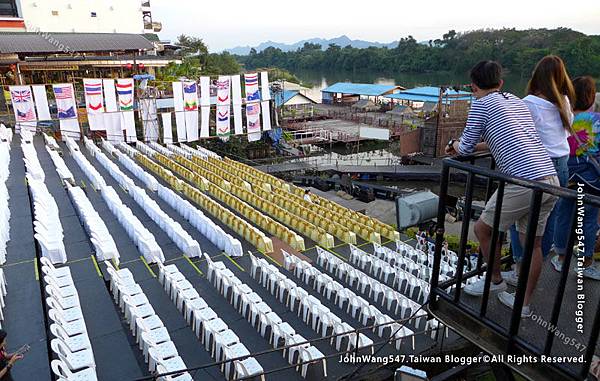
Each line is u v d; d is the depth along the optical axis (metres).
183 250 17.56
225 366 10.57
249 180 30.48
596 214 4.94
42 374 9.00
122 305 12.97
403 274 15.51
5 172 22.92
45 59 40.41
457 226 24.52
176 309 13.41
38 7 46.03
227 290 14.75
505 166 4.14
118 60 43.59
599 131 5.23
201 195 23.97
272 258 18.05
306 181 37.50
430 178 39.34
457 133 45.25
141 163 31.97
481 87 4.45
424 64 132.50
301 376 10.80
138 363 10.74
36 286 12.55
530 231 3.62
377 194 33.97
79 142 35.62
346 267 16.05
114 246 15.89
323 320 12.36
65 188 23.06
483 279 4.95
